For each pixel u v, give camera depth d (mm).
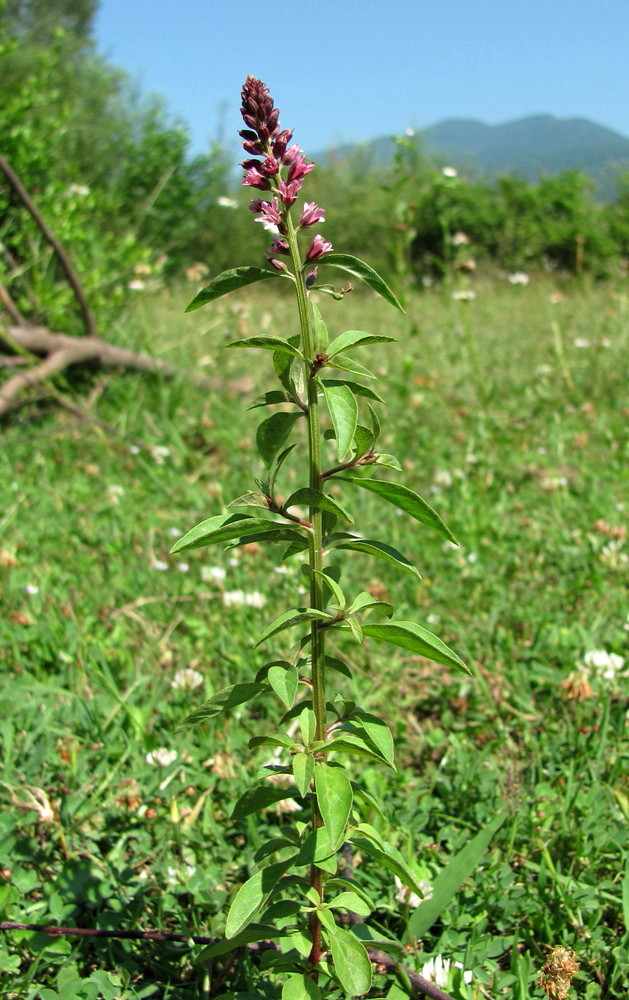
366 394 1509
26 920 2045
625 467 5078
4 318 6547
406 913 2018
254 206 1452
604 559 3902
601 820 2371
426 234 16672
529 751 2748
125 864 2268
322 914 1553
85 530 4340
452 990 1882
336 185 20094
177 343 7305
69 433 5652
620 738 2734
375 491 1465
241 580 3836
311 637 1525
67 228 6539
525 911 2123
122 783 2471
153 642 3314
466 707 3016
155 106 15211
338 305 10609
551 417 5988
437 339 8164
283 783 2457
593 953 1999
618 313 8914
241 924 1469
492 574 3920
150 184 11258
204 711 1518
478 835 2115
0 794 2354
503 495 4664
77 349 6059
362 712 1559
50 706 2840
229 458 5371
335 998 1844
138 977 1972
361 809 2414
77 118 13016
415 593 3730
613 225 17688
